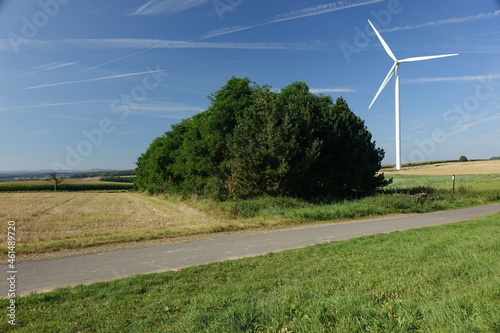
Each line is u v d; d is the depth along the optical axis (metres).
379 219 17.02
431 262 6.59
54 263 8.29
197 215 20.06
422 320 3.72
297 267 7.08
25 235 12.47
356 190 27.03
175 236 12.44
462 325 3.39
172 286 6.09
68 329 4.32
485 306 3.83
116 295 5.60
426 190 30.31
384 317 3.88
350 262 7.27
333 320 3.94
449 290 4.70
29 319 4.68
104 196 52.97
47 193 64.94
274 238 11.71
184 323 4.18
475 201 26.16
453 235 9.60
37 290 6.14
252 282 6.13
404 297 4.57
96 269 7.69
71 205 32.97
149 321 4.45
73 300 5.43
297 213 17.19
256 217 17.94
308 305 4.39
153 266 7.94
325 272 6.54
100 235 12.73
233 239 11.66
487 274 5.34
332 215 17.28
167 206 30.33
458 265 6.03
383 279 5.59
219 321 4.11
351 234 12.25
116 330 4.23
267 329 3.86
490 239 8.24
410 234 10.83
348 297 4.47
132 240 11.47
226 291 5.57
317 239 11.34
